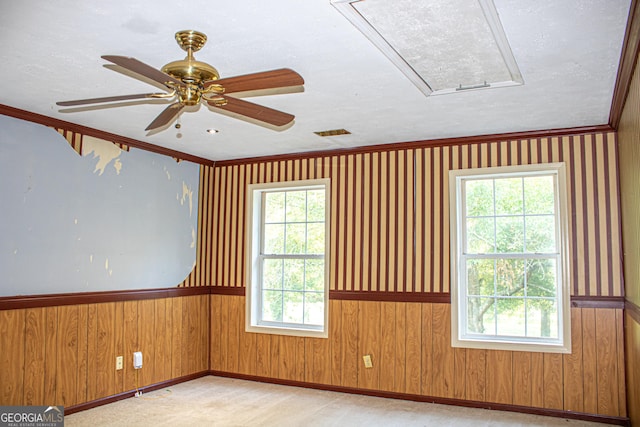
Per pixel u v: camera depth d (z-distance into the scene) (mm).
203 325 5555
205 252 5664
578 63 2809
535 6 2170
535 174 4336
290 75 2176
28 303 3809
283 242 5422
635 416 3303
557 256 4227
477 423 3912
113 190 4574
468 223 4578
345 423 3912
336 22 2354
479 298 4477
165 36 2520
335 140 4734
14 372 3693
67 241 4141
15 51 2717
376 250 4848
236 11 2250
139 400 4527
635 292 3145
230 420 3973
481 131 4348
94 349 4316
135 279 4770
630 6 2158
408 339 4625
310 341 5047
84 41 2582
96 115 3926
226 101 2467
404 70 2934
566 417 4035
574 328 4074
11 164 3744
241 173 5637
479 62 2811
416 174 4742
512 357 4246
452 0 2129
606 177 4066
